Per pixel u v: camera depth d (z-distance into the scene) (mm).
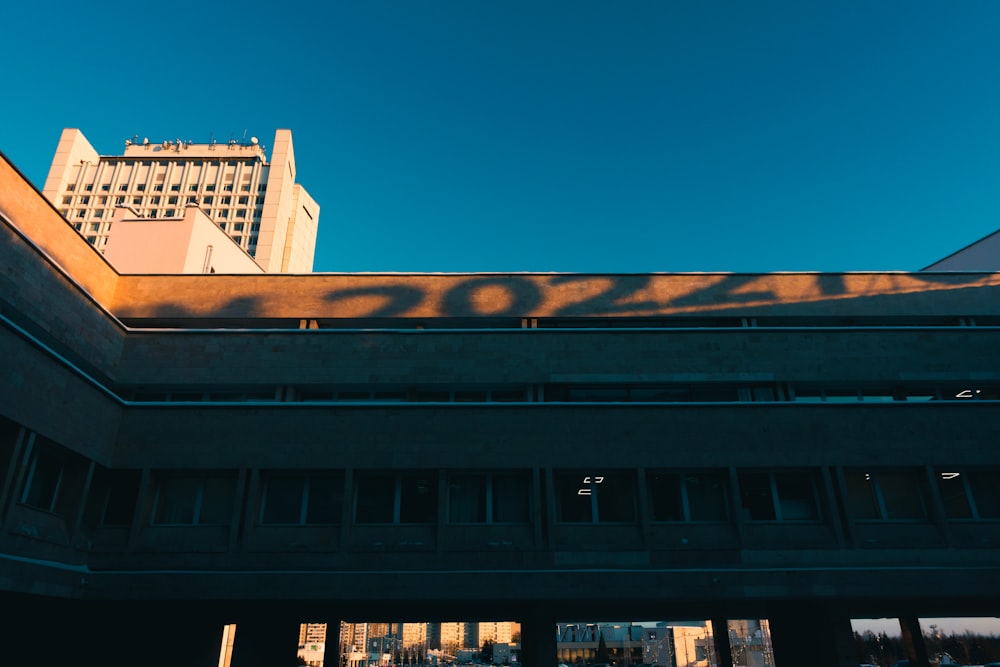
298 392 23516
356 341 23703
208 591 19344
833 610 20688
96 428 19984
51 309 19641
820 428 21594
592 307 25828
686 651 105500
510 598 19516
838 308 25859
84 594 19125
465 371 23391
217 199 129500
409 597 19391
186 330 23641
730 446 21375
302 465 20922
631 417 21672
